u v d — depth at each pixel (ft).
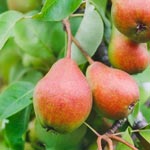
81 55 2.26
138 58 2.19
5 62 3.20
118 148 2.14
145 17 2.02
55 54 2.71
